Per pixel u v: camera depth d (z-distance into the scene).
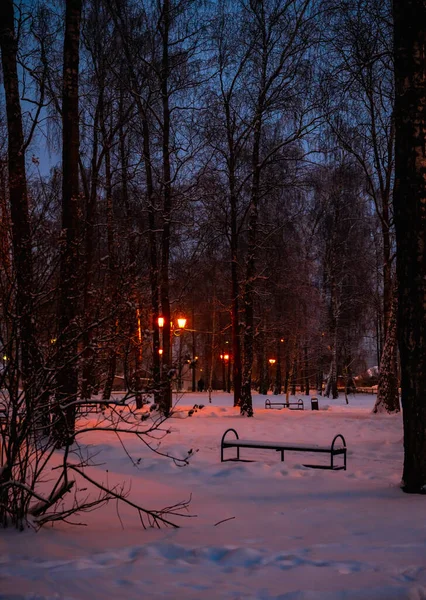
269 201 36.62
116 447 15.50
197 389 72.69
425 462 10.10
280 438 19.84
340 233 49.28
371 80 26.94
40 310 7.78
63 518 7.44
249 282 30.67
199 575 5.55
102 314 8.05
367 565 5.78
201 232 32.34
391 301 31.80
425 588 5.08
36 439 7.48
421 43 10.49
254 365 68.81
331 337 52.97
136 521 8.10
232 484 11.37
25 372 7.37
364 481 11.69
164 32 26.98
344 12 25.19
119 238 9.42
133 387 7.85
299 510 8.73
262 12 29.31
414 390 10.26
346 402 49.31
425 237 10.33
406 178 10.42
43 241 8.17
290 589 5.11
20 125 15.26
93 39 26.80
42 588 4.99
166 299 26.53
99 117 27.70
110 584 5.21
